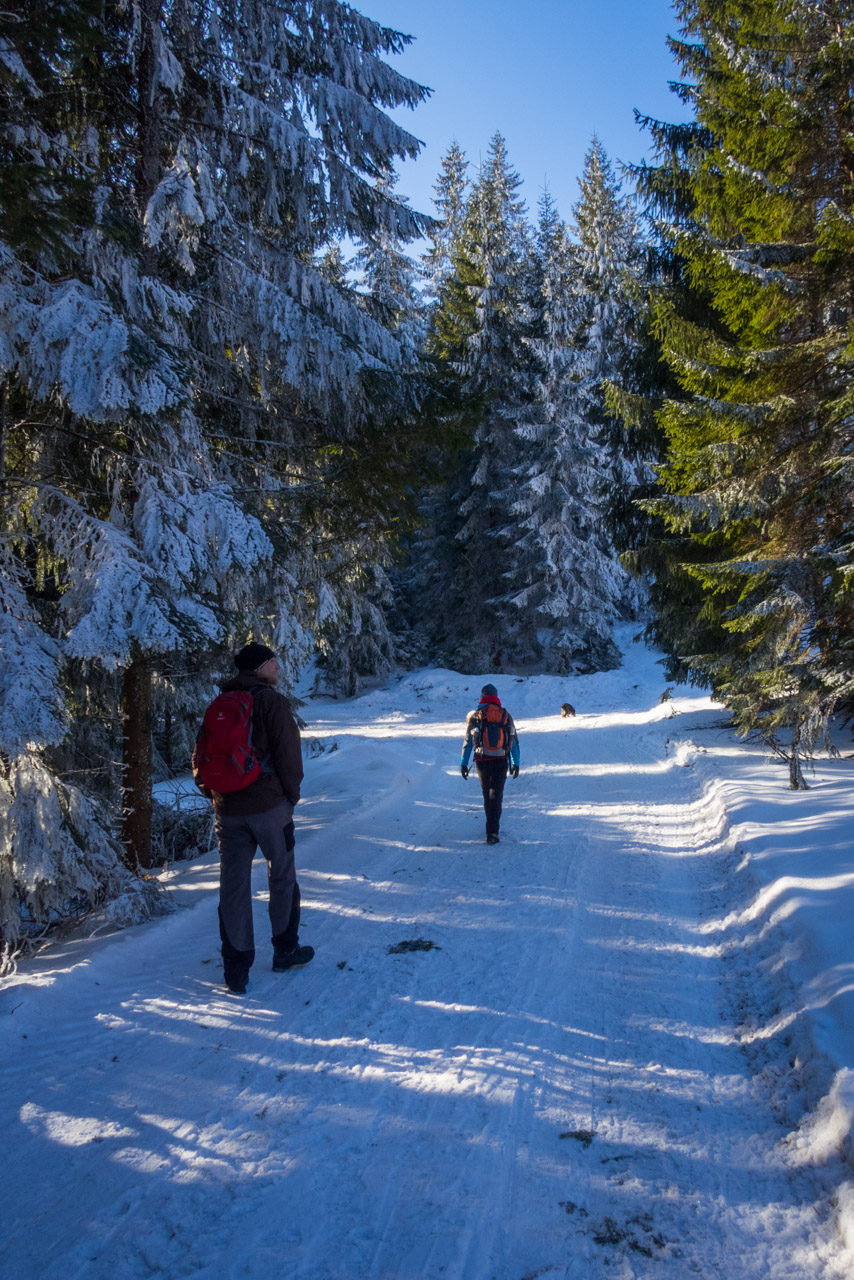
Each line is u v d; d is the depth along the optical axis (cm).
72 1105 296
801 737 742
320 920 505
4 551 503
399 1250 212
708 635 1208
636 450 1357
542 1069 307
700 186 1000
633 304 1258
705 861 596
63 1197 243
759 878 481
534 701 2469
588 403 2838
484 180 2961
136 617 473
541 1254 208
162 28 653
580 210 3088
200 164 619
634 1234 215
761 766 875
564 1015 355
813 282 809
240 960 399
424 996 383
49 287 493
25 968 438
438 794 1009
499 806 718
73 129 609
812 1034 287
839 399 735
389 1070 312
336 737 1858
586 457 2830
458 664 3011
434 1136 265
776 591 770
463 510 2972
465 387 816
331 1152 259
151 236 580
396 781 1030
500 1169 246
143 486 555
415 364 797
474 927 482
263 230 830
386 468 782
